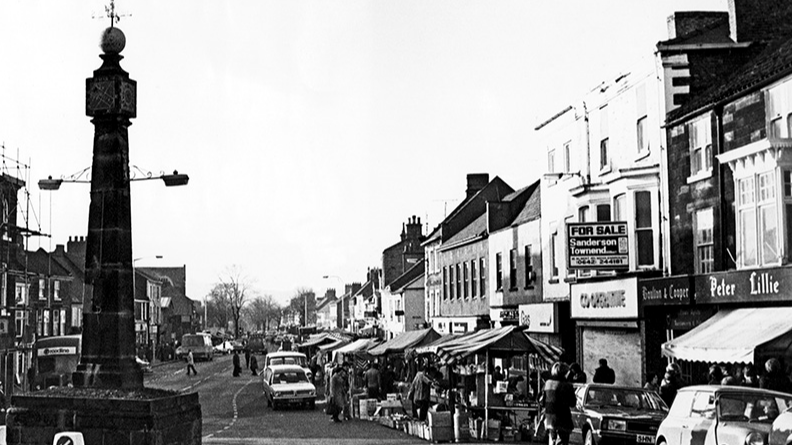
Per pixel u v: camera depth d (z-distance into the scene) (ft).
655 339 89.92
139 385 51.11
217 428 89.86
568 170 112.88
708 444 50.34
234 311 497.46
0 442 46.93
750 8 89.66
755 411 50.37
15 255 157.38
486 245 152.46
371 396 110.22
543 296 122.62
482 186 205.46
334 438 79.97
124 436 45.70
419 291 241.55
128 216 51.24
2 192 147.84
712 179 80.89
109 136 50.90
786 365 67.10
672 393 70.79
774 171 70.54
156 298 358.64
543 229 122.31
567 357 112.98
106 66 50.98
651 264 91.45
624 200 94.63
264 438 79.56
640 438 61.93
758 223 72.84
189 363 202.80
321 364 172.24
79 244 288.51
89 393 47.96
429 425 77.51
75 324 240.73
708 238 81.92
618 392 67.77
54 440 41.78
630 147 95.55
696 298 80.59
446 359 85.25
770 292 69.92
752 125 75.41
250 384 172.14
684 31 93.81
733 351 64.80
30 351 171.83
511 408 79.15
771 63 75.92
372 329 283.59
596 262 92.32
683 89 88.38
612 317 96.37
